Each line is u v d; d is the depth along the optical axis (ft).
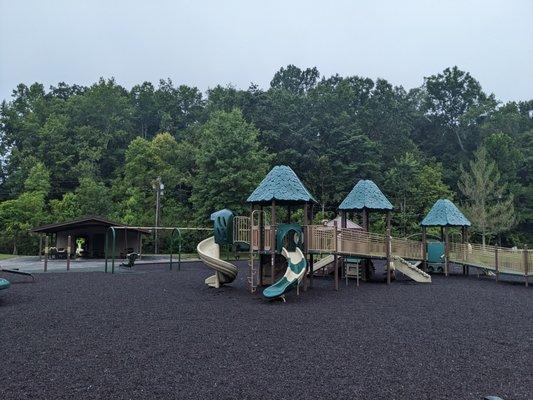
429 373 21.49
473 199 156.56
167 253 140.97
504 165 196.75
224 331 30.40
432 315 37.65
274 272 54.70
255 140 150.20
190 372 21.30
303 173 166.30
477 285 62.44
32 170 167.73
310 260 57.31
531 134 229.66
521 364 23.31
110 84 247.70
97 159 192.75
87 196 146.61
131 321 33.63
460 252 76.33
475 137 240.73
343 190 162.61
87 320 33.91
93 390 18.79
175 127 248.32
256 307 40.70
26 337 28.35
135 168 165.07
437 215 79.30
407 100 257.55
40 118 224.33
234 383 19.79
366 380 20.34
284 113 185.57
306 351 25.32
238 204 125.39
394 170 159.63
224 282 56.49
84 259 109.81
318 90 228.02
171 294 48.62
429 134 253.44
